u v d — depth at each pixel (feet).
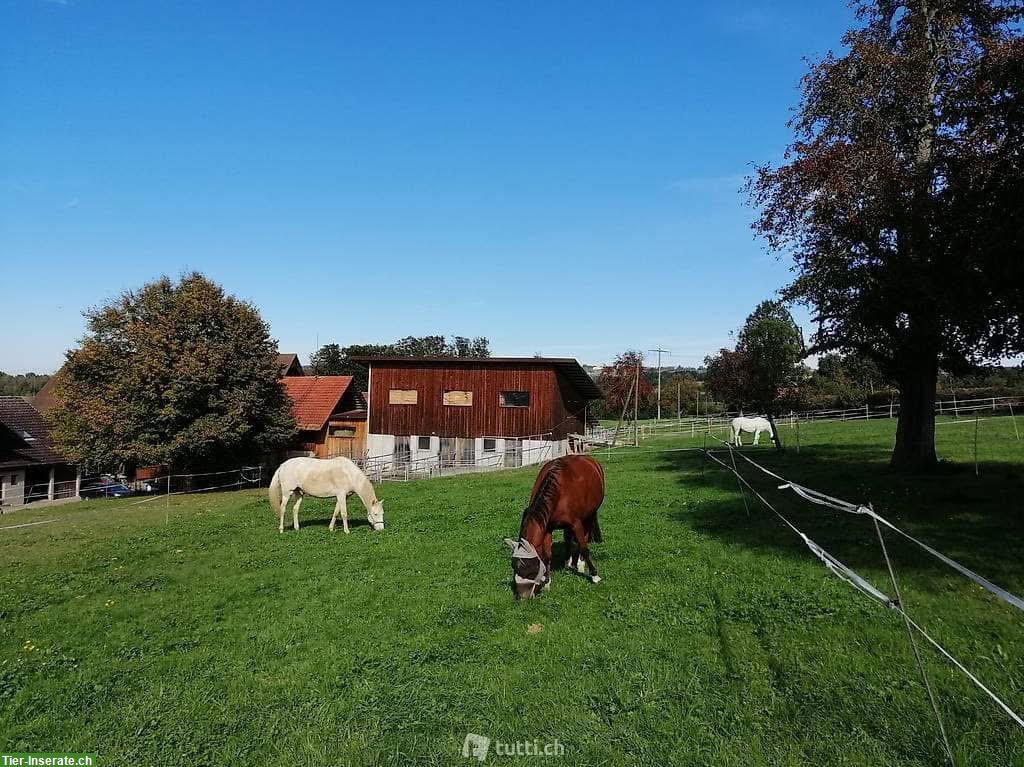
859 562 30.12
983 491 42.60
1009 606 23.34
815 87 56.49
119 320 100.07
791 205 55.31
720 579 29.53
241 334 102.53
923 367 53.21
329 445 126.62
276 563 38.50
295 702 20.13
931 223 42.57
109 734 18.81
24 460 109.09
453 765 16.46
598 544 37.60
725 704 18.47
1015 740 15.75
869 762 15.44
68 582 36.91
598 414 246.88
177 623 28.22
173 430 95.30
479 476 88.99
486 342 344.28
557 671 21.13
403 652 23.44
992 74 38.63
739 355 89.56
